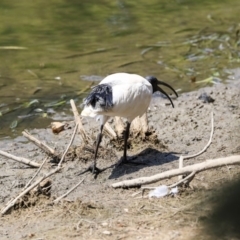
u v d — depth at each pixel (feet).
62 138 37.37
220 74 49.19
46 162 32.91
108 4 67.31
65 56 52.95
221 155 33.40
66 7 65.82
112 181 30.35
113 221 24.66
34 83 47.29
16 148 35.83
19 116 41.42
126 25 61.00
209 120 39.52
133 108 30.22
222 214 10.74
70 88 46.42
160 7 66.90
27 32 58.49
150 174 30.99
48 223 24.77
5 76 48.70
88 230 23.85
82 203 26.40
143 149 34.30
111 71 49.85
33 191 27.02
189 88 46.26
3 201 28.22
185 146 35.22
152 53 54.03
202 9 66.69
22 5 65.98
